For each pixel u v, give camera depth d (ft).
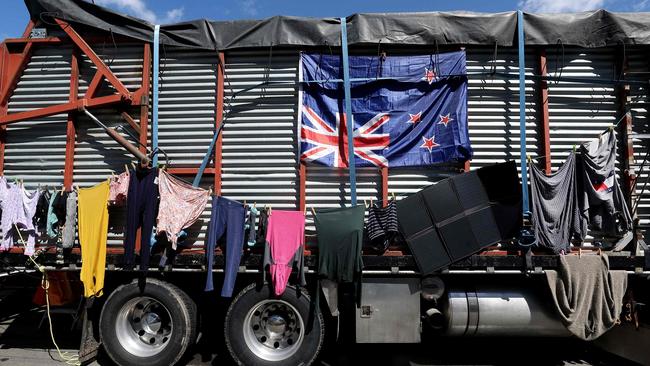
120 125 17.47
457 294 16.19
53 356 17.57
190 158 17.13
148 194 16.01
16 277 19.60
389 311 15.99
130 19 17.26
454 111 16.37
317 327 15.71
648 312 15.80
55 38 17.74
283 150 16.90
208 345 18.66
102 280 15.94
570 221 15.79
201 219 16.69
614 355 18.15
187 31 17.21
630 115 16.34
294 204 16.70
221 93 17.10
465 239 15.67
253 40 17.02
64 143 17.46
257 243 16.06
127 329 16.44
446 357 17.93
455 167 16.48
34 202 16.58
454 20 16.71
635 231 15.70
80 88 17.72
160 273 16.60
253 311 15.96
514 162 15.71
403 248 16.12
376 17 16.80
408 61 16.75
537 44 16.53
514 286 16.46
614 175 15.79
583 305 15.30
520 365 17.15
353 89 16.79
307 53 17.08
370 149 16.49
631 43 16.33
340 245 15.33
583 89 16.66
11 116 17.30
